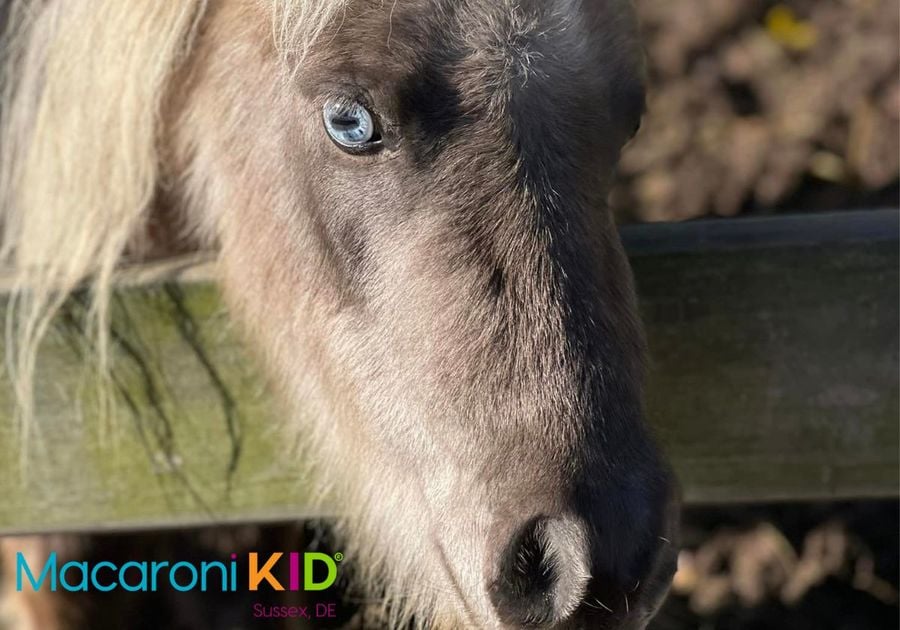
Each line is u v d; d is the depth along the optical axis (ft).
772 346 2.60
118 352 2.66
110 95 2.90
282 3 2.54
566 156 2.38
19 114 3.20
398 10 2.39
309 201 2.60
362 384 2.52
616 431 2.22
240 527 3.55
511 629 2.20
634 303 2.40
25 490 2.71
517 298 2.29
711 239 2.60
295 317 2.72
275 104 2.67
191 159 3.03
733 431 2.64
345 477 2.75
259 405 2.70
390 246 2.43
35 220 3.08
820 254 2.57
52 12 3.05
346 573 3.43
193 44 2.89
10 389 2.68
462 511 2.28
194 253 3.01
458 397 2.28
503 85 2.37
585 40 2.45
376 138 2.42
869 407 2.61
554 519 2.17
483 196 2.34
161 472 2.71
